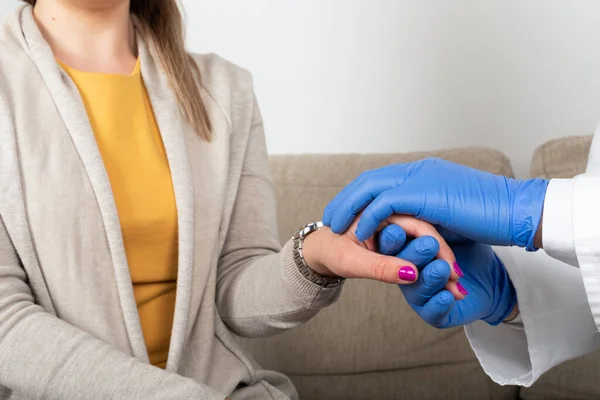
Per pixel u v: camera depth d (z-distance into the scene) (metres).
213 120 1.35
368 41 2.14
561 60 2.00
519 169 2.08
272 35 2.21
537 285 1.12
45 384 0.98
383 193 0.93
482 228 0.92
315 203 1.86
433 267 0.89
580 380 1.65
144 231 1.21
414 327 1.75
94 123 1.22
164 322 1.23
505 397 1.73
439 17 2.08
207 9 2.24
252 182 1.38
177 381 0.99
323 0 2.15
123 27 1.33
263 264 1.26
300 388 1.79
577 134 2.02
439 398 1.74
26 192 1.10
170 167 1.23
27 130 1.12
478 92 2.08
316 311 1.19
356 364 1.76
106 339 1.10
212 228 1.27
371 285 1.79
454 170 0.95
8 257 1.09
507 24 2.03
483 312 1.05
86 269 1.11
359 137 2.19
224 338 1.28
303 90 2.21
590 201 0.90
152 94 1.29
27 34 1.21
